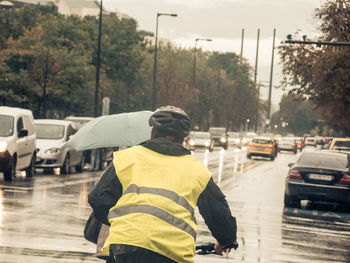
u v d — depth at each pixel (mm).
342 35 60469
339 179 31047
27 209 23703
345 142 55875
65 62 81250
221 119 187750
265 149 85750
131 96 131625
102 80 101562
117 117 12008
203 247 6953
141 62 118375
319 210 31188
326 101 61750
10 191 29578
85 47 106625
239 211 27812
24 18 102875
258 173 55781
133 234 5941
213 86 175375
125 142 11742
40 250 16266
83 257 15742
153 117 6746
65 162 43125
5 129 35562
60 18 105188
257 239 20156
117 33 113938
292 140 128375
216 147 131500
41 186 33000
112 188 6465
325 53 58938
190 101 138000
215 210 6461
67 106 100312
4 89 80500
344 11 60625
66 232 19125
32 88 80000
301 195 31234
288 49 61375
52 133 43969
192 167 6426
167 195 6164
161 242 5922
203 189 6379
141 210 6055
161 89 135500
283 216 27109
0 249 16109
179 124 6676
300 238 20906
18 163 35969
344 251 18875
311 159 32312
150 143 6547
